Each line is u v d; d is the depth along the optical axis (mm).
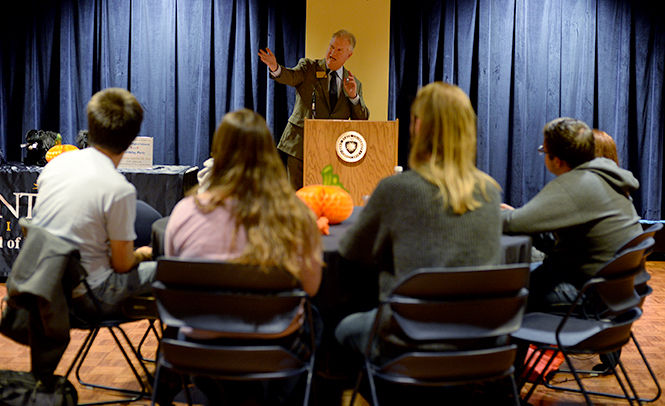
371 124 3705
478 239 1679
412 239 1670
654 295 4148
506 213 2234
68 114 5539
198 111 5617
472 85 5664
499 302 1664
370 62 5551
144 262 2350
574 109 5551
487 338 1734
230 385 1872
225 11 5539
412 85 5695
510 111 5613
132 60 5559
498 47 5516
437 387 2309
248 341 1742
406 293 1618
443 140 1698
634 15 5438
